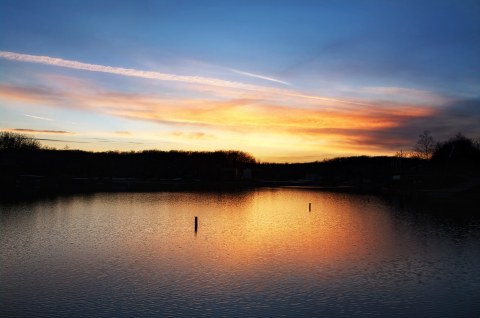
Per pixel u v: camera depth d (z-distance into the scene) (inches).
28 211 2664.9
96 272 1147.9
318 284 1034.7
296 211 2807.6
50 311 853.2
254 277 1095.0
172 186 6328.7
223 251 1419.8
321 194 4825.3
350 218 2383.1
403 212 2689.5
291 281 1059.3
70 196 3991.1
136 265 1223.5
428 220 2262.6
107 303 898.7
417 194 4227.4
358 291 979.3
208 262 1261.1
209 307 876.0
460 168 5580.7
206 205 3243.1
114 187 5723.4
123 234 1779.0
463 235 1747.0
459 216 2432.3
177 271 1155.3
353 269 1176.2
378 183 6614.2
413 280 1069.1
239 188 6284.5
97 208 2903.5
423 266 1210.6
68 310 858.8
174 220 2262.6
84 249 1457.9
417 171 6240.2
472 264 1233.4
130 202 3422.7
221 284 1033.5
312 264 1236.5
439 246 1505.9
